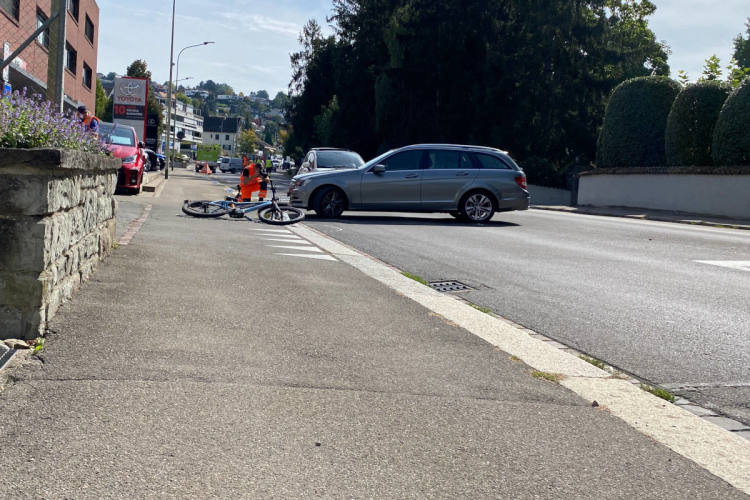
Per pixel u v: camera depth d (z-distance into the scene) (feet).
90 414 10.51
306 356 14.37
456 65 131.03
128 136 66.18
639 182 87.86
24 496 8.05
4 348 13.00
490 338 16.89
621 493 8.91
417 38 131.23
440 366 14.26
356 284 23.30
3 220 13.60
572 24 128.26
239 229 39.50
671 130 82.84
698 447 10.57
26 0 68.49
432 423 11.03
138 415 10.59
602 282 26.40
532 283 25.99
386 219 54.24
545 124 131.03
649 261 32.60
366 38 151.43
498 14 134.00
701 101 80.12
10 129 14.58
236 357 13.91
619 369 15.15
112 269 21.40
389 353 15.03
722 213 74.28
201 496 8.27
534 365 14.73
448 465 9.51
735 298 23.39
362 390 12.46
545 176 128.36
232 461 9.25
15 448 9.25
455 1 130.93
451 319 18.76
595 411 11.99
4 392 11.18
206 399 11.45
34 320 13.88
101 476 8.63
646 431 11.14
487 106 128.77
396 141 138.82
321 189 53.01
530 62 129.49
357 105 155.33
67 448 9.34
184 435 9.98
